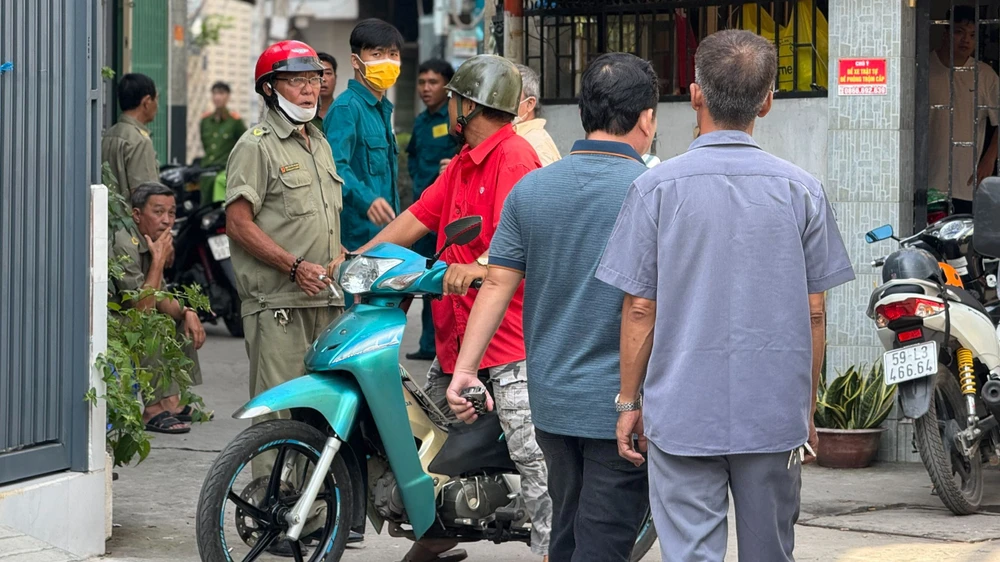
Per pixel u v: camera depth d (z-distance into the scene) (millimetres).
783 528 4793
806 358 4660
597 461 5230
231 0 37312
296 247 7297
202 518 6027
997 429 8336
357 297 6480
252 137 7246
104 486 6980
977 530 7770
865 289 9562
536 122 8102
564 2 10523
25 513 6520
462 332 6523
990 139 10016
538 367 5297
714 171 4652
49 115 6648
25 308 6578
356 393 6289
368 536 7629
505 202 5414
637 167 5277
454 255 6605
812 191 4676
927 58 9617
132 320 7395
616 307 5137
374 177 9008
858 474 9219
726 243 4605
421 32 40750
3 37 6383
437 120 13094
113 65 14984
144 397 7840
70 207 6781
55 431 6789
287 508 6344
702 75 4746
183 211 16016
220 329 16141
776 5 9906
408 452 6328
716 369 4613
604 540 5258
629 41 10438
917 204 9727
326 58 10555
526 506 6438
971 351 8078
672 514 4746
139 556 7004
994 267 8984
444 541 6895
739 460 4691
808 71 9852
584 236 5184
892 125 9422
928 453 7949
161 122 19938
